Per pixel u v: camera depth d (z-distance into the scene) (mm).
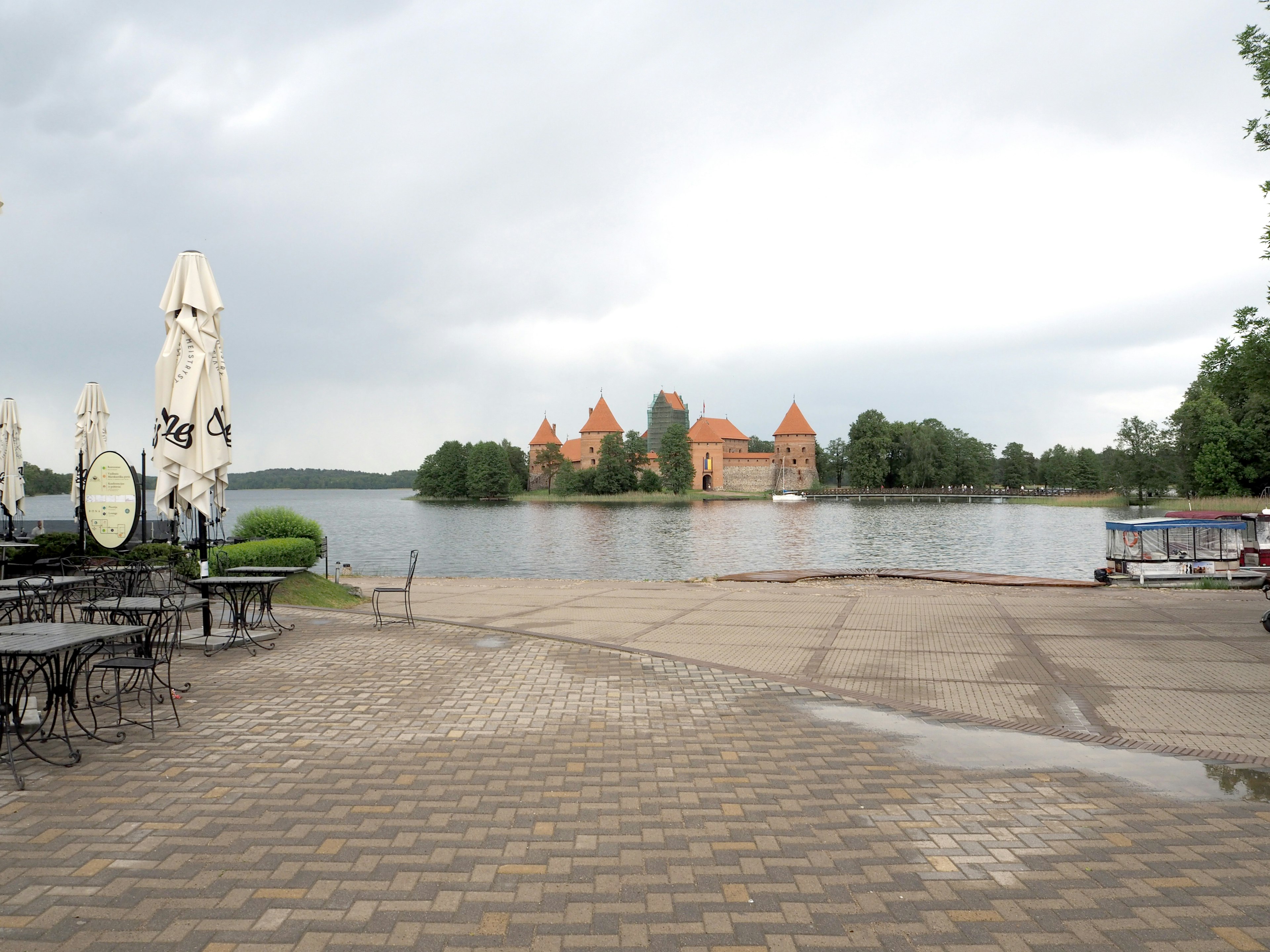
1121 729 7348
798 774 5988
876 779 5902
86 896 4016
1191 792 5699
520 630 12102
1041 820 5176
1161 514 74625
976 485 164500
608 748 6562
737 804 5379
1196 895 4176
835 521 79312
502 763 6152
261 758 6176
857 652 11180
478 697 8156
